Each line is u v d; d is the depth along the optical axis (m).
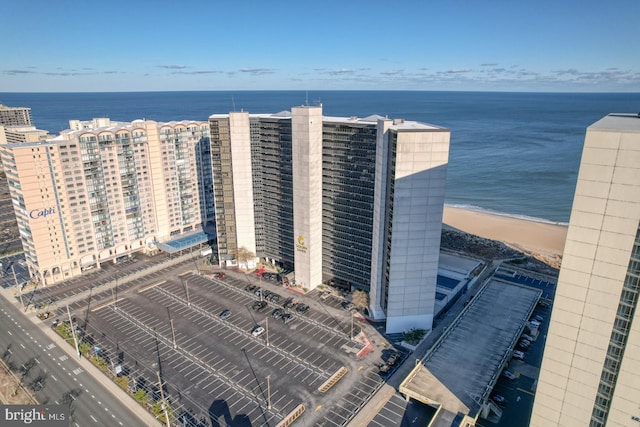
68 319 153.88
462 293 171.88
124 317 155.38
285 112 183.38
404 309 142.75
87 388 119.25
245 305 163.50
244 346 138.38
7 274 188.25
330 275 175.88
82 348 136.00
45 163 169.62
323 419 108.75
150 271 192.50
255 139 178.88
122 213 199.12
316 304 163.75
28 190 166.75
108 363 129.75
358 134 148.50
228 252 196.25
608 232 71.19
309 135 154.25
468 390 113.00
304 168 159.50
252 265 195.50
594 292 75.12
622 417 77.69
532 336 143.50
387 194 137.00
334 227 167.62
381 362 130.62
